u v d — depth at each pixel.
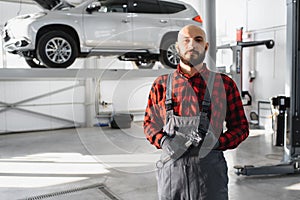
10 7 6.82
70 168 4.14
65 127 7.80
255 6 7.41
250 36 7.60
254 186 3.29
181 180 1.37
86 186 3.37
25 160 4.63
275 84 6.97
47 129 7.57
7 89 7.07
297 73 3.68
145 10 3.57
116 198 2.99
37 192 3.21
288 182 3.42
